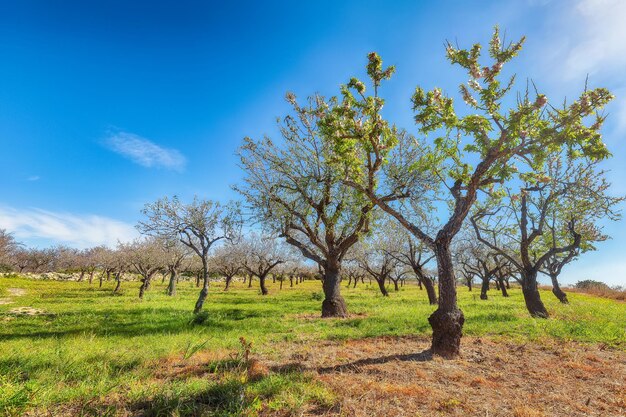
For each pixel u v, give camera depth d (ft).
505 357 26.76
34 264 239.71
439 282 28.89
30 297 99.25
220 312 63.31
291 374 20.79
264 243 137.59
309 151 57.57
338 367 23.25
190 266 169.58
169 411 15.48
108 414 15.15
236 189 61.52
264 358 26.53
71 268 254.47
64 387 18.67
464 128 30.17
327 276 61.11
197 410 15.72
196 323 48.39
